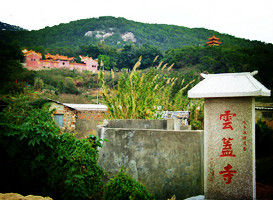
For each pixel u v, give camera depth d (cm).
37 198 202
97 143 327
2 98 436
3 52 1433
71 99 2455
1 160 252
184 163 336
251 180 259
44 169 266
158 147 350
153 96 568
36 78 2686
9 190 254
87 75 4481
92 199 291
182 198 327
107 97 563
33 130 264
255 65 3080
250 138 262
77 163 280
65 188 260
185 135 341
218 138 275
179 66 3991
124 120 509
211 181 275
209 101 282
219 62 3584
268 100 2269
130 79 555
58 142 286
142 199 244
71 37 10138
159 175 343
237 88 262
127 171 363
